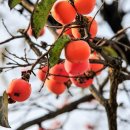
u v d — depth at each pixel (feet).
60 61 4.75
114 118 5.20
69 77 4.80
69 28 4.37
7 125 4.28
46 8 4.28
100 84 7.11
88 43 4.44
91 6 4.25
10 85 4.37
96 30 4.47
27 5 6.26
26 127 7.15
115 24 8.09
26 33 5.26
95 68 4.97
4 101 4.33
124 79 5.09
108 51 6.38
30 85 4.44
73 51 4.18
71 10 4.24
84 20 4.31
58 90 5.06
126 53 7.35
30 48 5.46
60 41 4.22
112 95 5.15
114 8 7.92
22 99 4.39
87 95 7.65
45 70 4.71
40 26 4.33
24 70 4.74
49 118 7.35
